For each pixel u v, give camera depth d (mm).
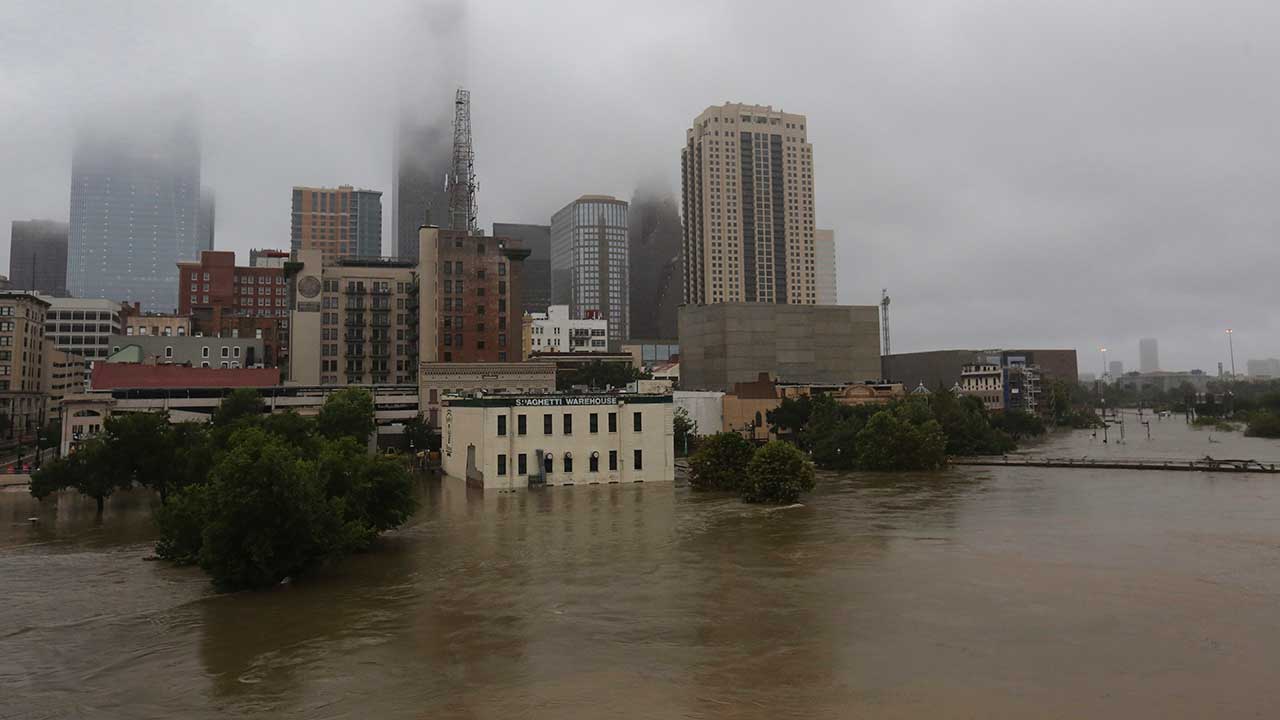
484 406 69000
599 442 71312
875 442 86500
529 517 52812
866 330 158750
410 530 48531
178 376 106750
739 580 34312
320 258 137250
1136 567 36125
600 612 29656
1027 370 186625
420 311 130000
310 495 36094
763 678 22578
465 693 21844
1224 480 72750
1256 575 34438
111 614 31406
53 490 63219
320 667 24266
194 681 23391
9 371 127375
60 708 21562
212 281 199625
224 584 35406
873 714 19875
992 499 60875
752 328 152625
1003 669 22953
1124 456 105062
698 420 112562
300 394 111938
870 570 35844
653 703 20875
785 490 58719
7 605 33000
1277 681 21734
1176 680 21938
